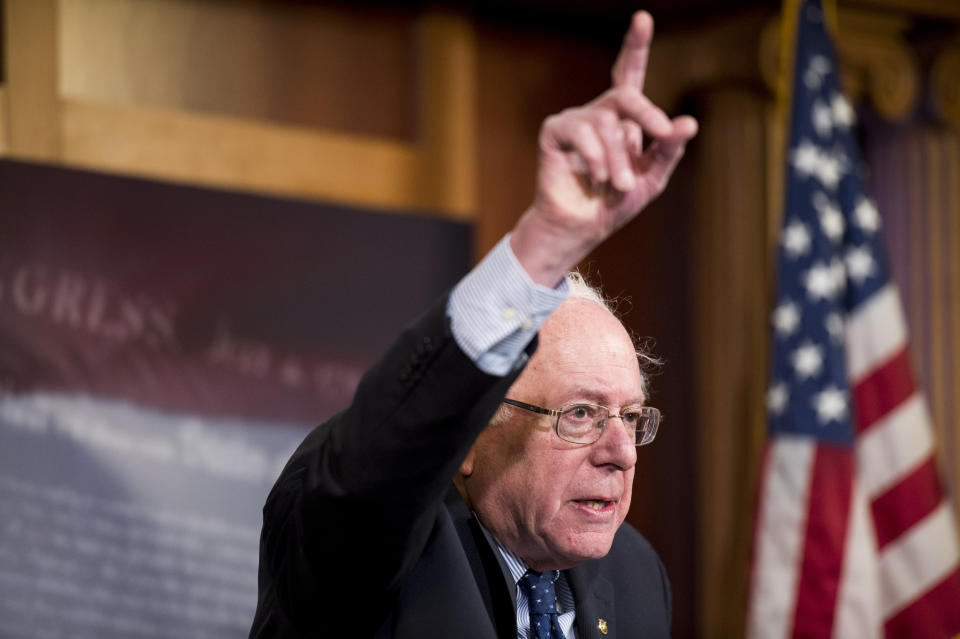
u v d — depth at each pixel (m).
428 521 1.57
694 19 5.86
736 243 5.71
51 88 4.76
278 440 4.80
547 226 1.45
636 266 5.85
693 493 5.84
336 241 4.98
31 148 4.70
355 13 5.48
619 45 6.05
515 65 5.82
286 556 1.62
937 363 6.05
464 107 5.57
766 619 4.86
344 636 1.65
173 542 4.58
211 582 4.64
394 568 1.57
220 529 4.67
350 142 5.36
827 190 5.14
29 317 4.39
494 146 5.75
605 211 1.44
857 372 5.09
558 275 1.48
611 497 1.86
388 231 5.09
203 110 5.14
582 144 1.36
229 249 4.77
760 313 5.68
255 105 5.25
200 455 4.66
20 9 4.71
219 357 4.72
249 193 4.82
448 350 1.47
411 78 5.57
